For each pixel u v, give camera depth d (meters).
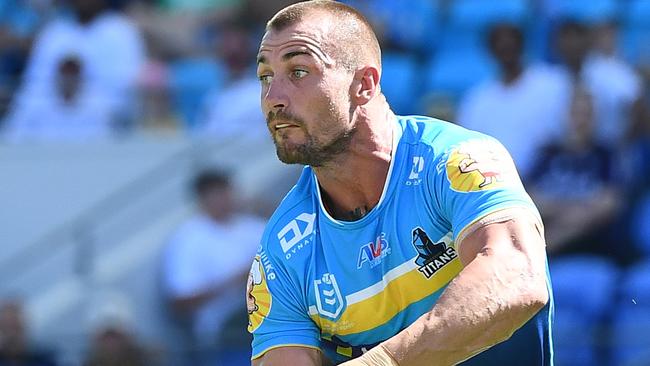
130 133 29.30
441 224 11.31
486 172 10.88
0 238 28.78
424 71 31.89
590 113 26.44
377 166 11.54
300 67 11.07
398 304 11.70
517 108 27.16
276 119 11.20
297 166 28.62
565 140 26.48
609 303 25.31
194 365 24.58
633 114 26.72
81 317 27.73
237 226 26.69
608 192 25.97
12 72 30.92
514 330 10.03
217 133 29.02
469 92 28.77
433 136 11.60
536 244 10.31
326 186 11.76
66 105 29.58
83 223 28.73
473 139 11.37
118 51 30.08
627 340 24.03
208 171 27.44
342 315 11.87
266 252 12.13
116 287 27.62
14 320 24.89
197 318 26.03
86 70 29.84
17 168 29.12
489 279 9.88
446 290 9.95
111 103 29.67
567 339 24.22
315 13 11.23
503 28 27.48
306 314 12.09
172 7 34.00
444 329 9.74
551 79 27.22
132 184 28.89
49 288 28.38
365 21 11.50
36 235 28.78
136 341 25.34
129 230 28.64
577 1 32.16
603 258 25.78
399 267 11.55
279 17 11.27
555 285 25.48
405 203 11.47
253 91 29.27
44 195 28.94
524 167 26.73
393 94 31.27
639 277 25.45
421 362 9.79
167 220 28.53
